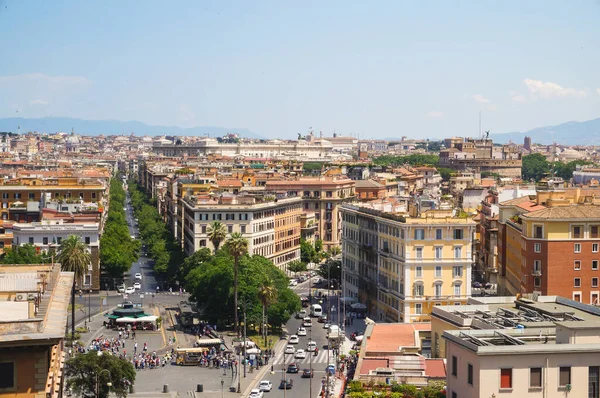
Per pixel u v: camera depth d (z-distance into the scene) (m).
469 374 92.75
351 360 164.62
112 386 159.12
